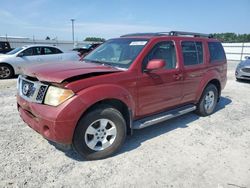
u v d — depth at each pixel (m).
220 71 5.61
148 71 3.75
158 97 4.04
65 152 3.54
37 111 3.03
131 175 3.03
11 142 3.79
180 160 3.43
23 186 2.73
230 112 5.87
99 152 3.35
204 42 5.18
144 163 3.32
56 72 3.16
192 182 2.92
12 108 5.58
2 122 4.64
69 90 2.95
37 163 3.22
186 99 4.75
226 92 8.41
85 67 3.48
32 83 3.28
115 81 3.34
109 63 3.92
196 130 4.60
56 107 2.92
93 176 2.98
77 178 2.93
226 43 30.77
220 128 4.75
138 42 4.04
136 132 4.42
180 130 4.57
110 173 3.05
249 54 28.34
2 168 3.06
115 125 3.41
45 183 2.80
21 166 3.13
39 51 11.00
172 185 2.85
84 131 3.13
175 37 4.43
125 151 3.66
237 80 11.28
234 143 4.06
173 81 4.24
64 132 2.94
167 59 4.18
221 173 3.13
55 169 3.10
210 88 5.35
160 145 3.90
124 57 3.89
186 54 4.61
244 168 3.27
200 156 3.56
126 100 3.44
